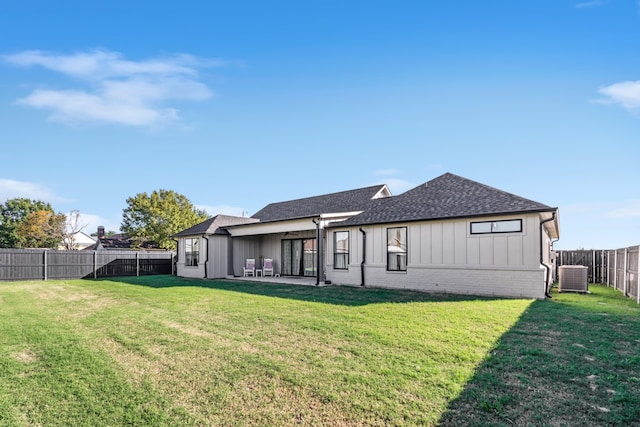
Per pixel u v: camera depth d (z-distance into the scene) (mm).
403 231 13070
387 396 3730
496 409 3406
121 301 10750
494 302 9391
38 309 9547
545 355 4852
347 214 15625
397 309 8297
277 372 4473
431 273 12195
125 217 37188
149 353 5355
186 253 21125
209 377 4383
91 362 4984
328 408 3535
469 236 11492
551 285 14781
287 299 10273
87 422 3365
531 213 10352
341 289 12953
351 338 5867
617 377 4117
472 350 5102
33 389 4102
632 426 3100
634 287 10594
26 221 41156
